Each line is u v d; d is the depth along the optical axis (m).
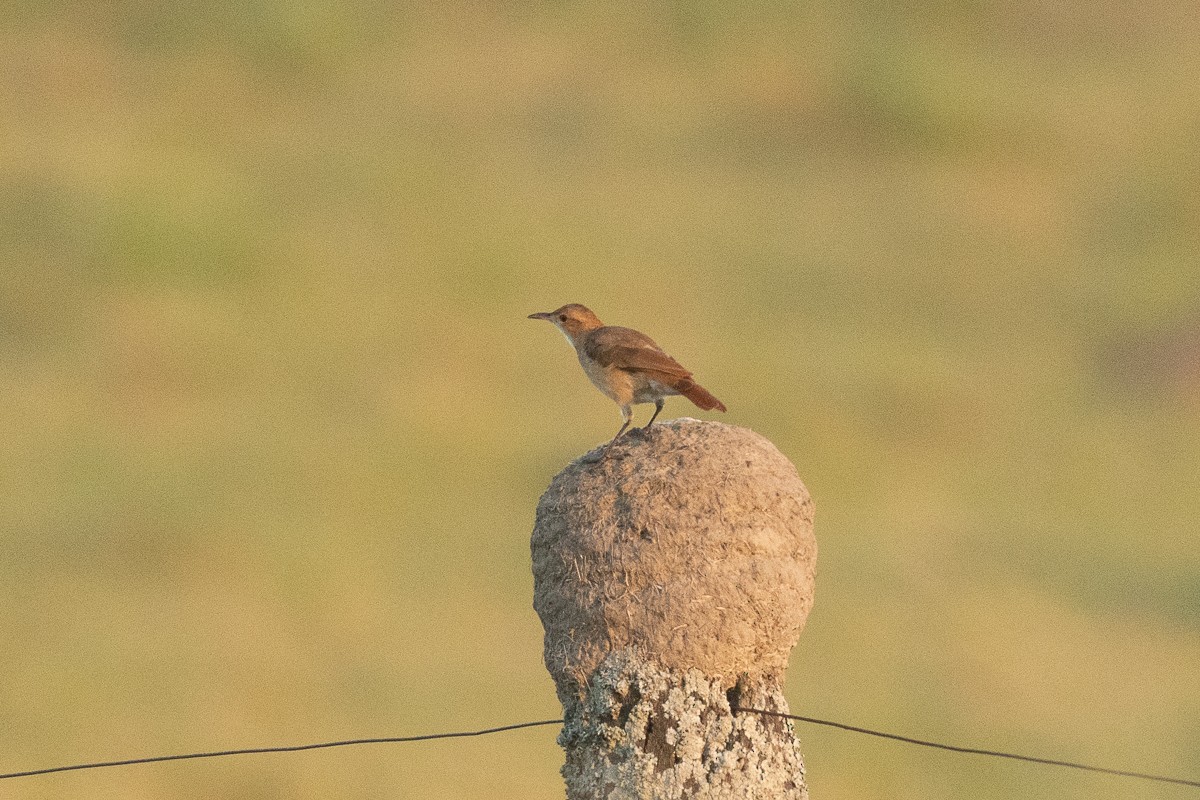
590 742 7.31
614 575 7.38
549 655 7.49
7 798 21.94
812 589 7.58
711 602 7.33
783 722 7.39
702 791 7.21
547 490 7.67
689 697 7.29
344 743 8.45
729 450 7.55
